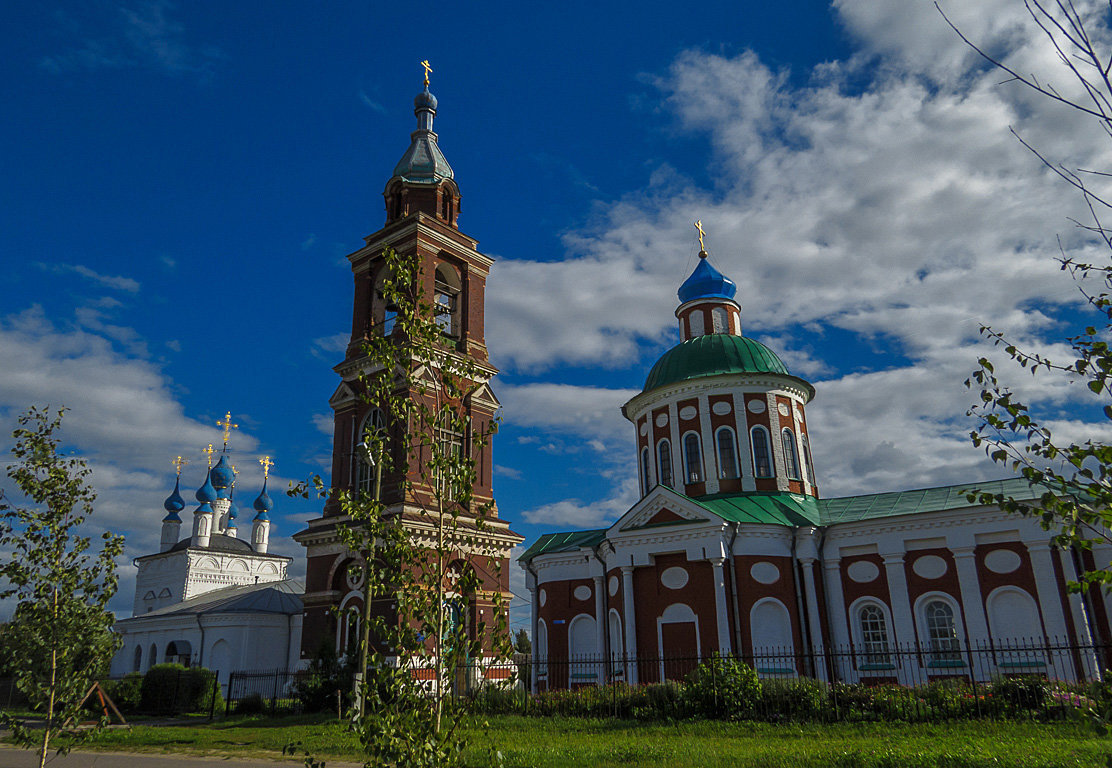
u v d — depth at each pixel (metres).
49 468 11.78
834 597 33.62
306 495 9.16
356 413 36.09
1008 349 7.34
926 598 31.95
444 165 40.50
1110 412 6.50
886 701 22.05
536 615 40.69
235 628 51.53
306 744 21.67
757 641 32.03
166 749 22.30
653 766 15.95
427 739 7.77
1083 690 20.33
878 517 33.19
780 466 39.50
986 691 22.17
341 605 33.38
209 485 74.69
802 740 19.11
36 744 11.63
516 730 23.03
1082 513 6.73
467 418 9.71
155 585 74.06
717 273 47.72
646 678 33.22
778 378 41.09
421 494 32.22
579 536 42.38
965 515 31.75
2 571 11.33
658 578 34.34
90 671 11.66
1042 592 29.52
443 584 9.11
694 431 41.09
